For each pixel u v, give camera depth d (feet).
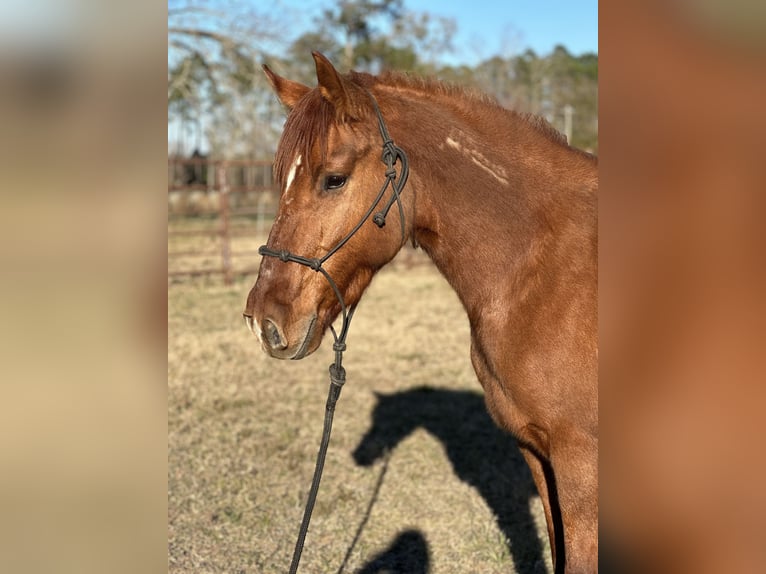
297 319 6.79
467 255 7.23
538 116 7.92
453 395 19.31
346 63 82.48
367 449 15.46
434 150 7.25
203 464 14.64
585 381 6.63
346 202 6.85
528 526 12.05
